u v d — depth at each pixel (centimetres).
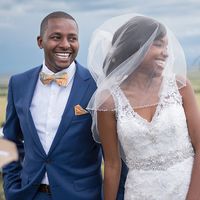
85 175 295
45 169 293
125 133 265
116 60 275
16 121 317
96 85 298
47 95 298
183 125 266
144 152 267
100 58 291
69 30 297
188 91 274
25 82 310
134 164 272
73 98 293
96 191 299
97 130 282
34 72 311
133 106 269
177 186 264
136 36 269
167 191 265
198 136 269
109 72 279
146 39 267
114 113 272
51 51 297
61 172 291
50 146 292
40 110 297
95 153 303
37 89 302
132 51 269
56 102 296
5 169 318
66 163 291
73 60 303
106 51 289
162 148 265
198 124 270
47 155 291
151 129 263
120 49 273
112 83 273
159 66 270
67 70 301
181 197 265
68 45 296
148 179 268
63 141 289
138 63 269
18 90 311
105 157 281
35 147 294
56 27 296
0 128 356
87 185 295
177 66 274
